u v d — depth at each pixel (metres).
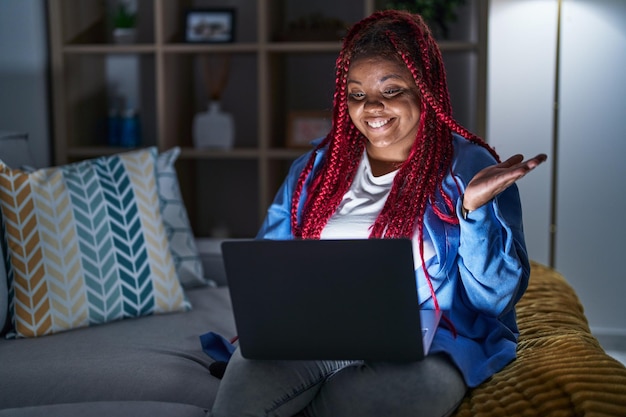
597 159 3.35
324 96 3.57
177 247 2.31
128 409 1.36
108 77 3.64
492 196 1.35
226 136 3.36
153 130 3.64
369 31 1.61
